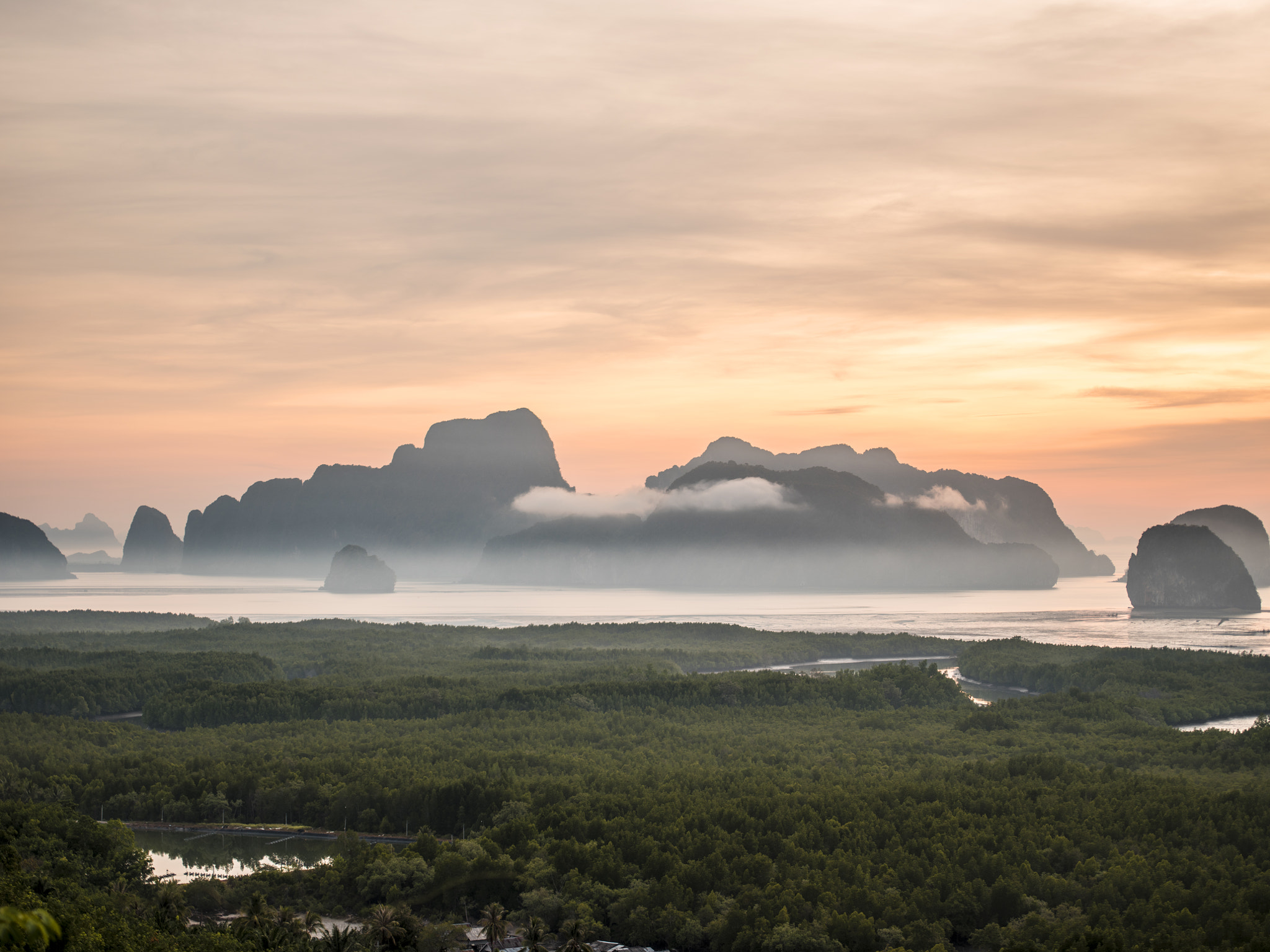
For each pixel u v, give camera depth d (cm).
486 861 17988
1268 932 14612
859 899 16450
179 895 17175
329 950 15200
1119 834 19050
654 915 16375
